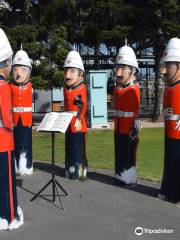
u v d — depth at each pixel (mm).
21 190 8273
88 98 17969
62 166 10594
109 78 28578
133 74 8367
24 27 17500
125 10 18609
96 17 19375
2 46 6133
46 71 17484
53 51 18078
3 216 6152
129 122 8359
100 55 25172
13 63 9508
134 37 19281
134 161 8461
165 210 6957
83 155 9172
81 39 20516
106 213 6840
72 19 20281
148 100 30844
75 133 9047
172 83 7207
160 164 10562
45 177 9367
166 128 7375
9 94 6125
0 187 6125
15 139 9586
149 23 18844
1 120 6062
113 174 9586
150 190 8180
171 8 17953
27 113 9594
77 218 6625
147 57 26391
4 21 18922
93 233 6004
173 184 7348
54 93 26750
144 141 14289
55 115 7391
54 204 7332
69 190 8219
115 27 18672
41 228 6223
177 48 7152
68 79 9031
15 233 6047
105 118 17984
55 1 18828
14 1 18766
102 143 14062
